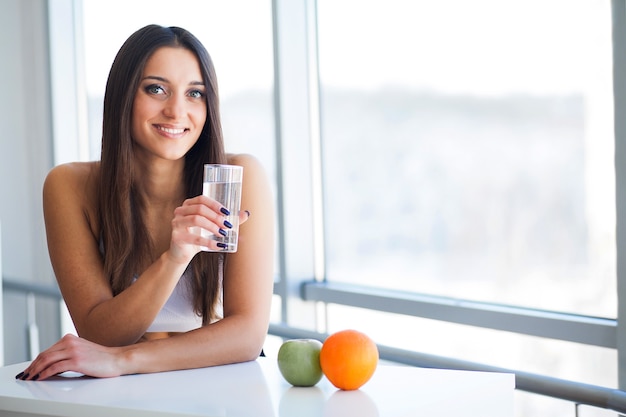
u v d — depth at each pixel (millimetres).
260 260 1733
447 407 1189
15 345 3996
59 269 1757
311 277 3232
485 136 2680
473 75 2691
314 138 3191
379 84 2973
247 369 1447
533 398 2258
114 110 1731
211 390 1262
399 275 2977
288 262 3180
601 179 2359
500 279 2672
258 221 1766
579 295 2438
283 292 3191
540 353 2498
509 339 2588
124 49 1718
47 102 4121
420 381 1279
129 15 3762
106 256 1765
